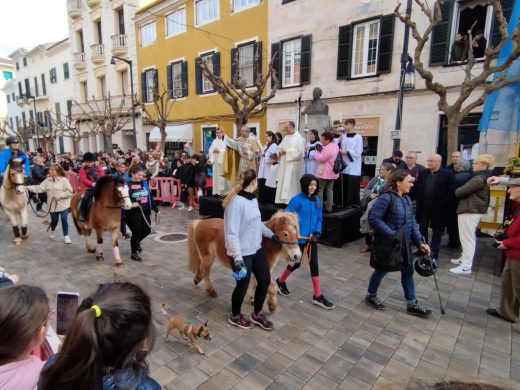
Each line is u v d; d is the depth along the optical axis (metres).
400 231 3.79
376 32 11.31
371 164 11.83
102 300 1.22
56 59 29.31
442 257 6.07
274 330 3.61
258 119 15.16
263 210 7.73
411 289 3.96
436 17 6.66
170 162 14.06
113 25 21.78
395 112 10.95
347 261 5.80
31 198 10.09
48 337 2.05
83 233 6.27
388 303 4.27
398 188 3.83
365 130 11.73
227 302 4.28
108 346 1.14
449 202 6.31
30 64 34.09
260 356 3.15
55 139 31.33
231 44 15.68
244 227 3.34
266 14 14.16
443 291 4.63
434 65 9.99
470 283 4.90
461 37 9.48
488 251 6.41
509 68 6.82
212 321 3.80
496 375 2.90
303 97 13.34
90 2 22.59
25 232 7.23
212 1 16.25
